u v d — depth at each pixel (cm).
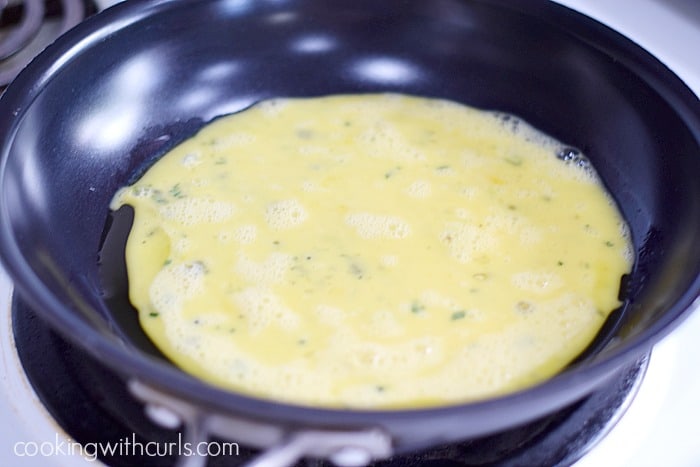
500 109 77
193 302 67
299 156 75
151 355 65
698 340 65
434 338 66
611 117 73
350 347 66
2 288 66
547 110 76
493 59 76
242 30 75
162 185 73
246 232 71
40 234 64
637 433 62
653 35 79
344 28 77
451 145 76
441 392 64
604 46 72
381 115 78
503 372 65
